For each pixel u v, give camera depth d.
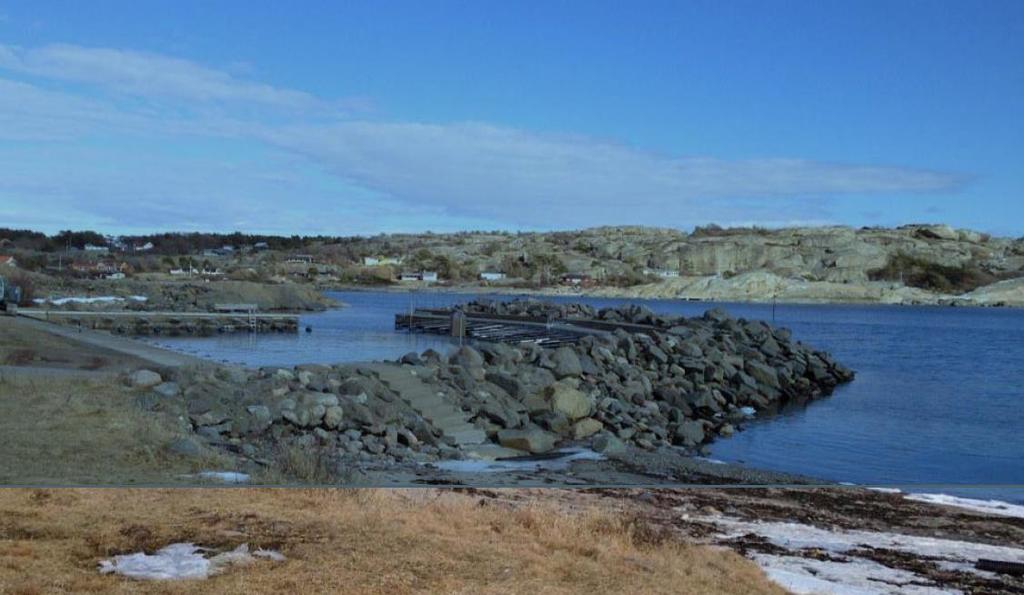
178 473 11.63
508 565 9.34
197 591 7.52
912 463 22.94
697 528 12.98
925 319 116.25
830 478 20.31
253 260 184.38
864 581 10.92
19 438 12.23
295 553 8.87
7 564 7.68
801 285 180.12
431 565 9.00
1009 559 12.29
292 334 59.38
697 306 149.38
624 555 10.56
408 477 15.16
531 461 19.02
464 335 54.72
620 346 35.78
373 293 167.25
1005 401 36.00
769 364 39.03
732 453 23.45
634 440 23.67
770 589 10.20
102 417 14.03
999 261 194.12
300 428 18.25
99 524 9.10
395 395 22.08
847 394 37.91
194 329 58.84
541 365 29.84
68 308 58.16
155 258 146.38
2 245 127.81
